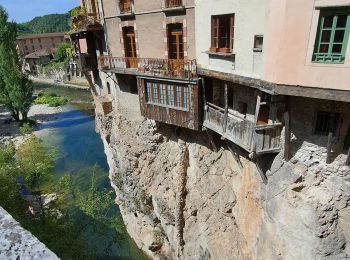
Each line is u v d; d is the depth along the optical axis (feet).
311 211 41.81
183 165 71.97
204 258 72.02
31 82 190.39
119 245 86.48
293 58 36.32
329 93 35.22
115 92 82.17
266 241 49.39
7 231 10.50
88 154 142.51
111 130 89.76
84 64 90.63
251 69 44.70
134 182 85.10
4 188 62.90
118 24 72.54
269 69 39.29
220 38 51.34
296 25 34.96
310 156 42.01
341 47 33.58
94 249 84.02
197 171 69.56
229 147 56.70
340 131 39.29
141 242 91.71
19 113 210.18
